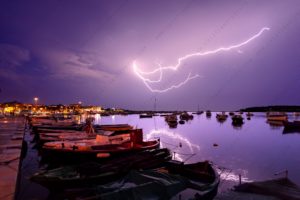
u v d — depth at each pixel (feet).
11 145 55.77
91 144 60.95
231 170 56.70
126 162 41.14
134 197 27.35
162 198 28.40
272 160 69.87
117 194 26.99
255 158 73.05
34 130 107.86
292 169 58.85
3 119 175.94
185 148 92.53
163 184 28.99
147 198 27.68
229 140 119.34
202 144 104.42
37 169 56.34
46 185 33.99
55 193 34.71
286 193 27.76
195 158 72.49
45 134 80.12
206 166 39.88
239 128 200.23
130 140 62.90
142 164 41.42
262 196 27.27
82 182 34.99
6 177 31.14
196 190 31.48
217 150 88.17
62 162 54.24
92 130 90.74
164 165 43.21
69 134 83.61
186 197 29.45
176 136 137.18
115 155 54.80
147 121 330.13
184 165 41.01
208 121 319.88
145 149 59.72
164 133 155.33
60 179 33.68
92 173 36.55
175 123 248.93
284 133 157.28
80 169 36.86
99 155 52.90
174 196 29.30
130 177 31.45
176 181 30.66
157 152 49.06
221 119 344.08
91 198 26.66
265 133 157.28
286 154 80.53
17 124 122.42
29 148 87.81
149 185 28.45
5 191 26.20
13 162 39.70
